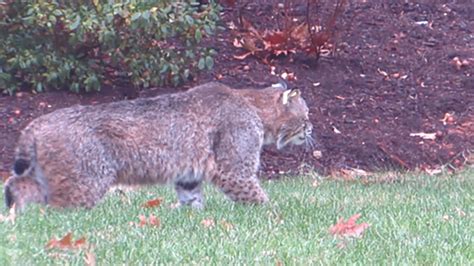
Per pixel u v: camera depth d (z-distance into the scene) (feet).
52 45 46.93
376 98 50.14
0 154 41.78
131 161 30.40
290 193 36.58
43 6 45.11
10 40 46.83
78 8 45.60
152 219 28.94
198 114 31.14
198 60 48.78
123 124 30.22
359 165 44.57
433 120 48.55
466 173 42.86
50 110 45.52
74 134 29.76
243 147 31.60
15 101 46.21
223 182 31.55
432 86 51.78
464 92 51.26
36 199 30.27
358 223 29.66
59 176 29.73
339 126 47.19
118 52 47.24
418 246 26.48
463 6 61.26
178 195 32.40
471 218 31.04
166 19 46.21
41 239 25.85
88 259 23.50
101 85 48.08
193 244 25.96
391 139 46.39
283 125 32.83
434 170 43.86
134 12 45.01
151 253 24.84
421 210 32.50
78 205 29.89
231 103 31.73
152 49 47.75
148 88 48.14
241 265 23.99
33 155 29.99
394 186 39.17
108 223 28.71
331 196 35.91
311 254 25.30
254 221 29.40
